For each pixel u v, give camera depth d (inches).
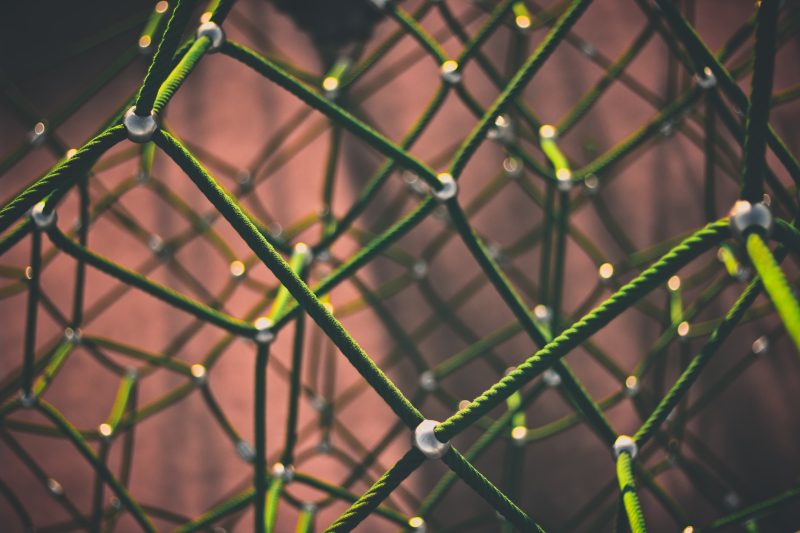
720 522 104.5
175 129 241.3
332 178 156.4
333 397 225.6
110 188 234.5
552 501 224.2
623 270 194.2
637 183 241.4
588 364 228.5
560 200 117.9
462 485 223.0
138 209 233.8
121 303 229.9
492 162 242.8
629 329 231.3
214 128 243.0
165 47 77.9
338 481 223.8
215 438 224.4
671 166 242.5
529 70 93.6
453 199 94.3
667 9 85.8
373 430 225.3
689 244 77.7
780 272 73.5
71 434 117.1
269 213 236.7
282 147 243.1
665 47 248.2
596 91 143.6
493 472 224.5
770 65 75.9
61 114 146.3
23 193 78.9
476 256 96.0
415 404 194.5
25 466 221.5
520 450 146.4
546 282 151.0
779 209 210.5
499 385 78.8
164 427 224.5
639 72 246.7
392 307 232.1
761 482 226.1
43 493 220.4
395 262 234.5
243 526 222.8
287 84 90.2
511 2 106.4
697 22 246.1
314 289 103.0
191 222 215.0
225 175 228.1
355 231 217.3
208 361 164.1
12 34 245.6
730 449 228.5
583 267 233.8
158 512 186.2
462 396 226.5
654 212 239.3
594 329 78.5
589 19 251.4
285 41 243.9
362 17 146.8
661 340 163.2
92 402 223.8
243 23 237.8
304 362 226.7
